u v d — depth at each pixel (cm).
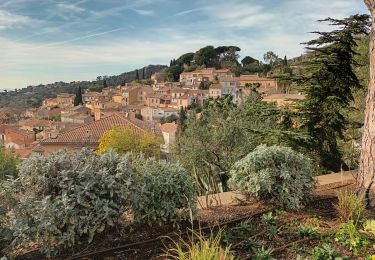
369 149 564
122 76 18400
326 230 470
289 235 460
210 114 1266
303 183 554
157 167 484
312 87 937
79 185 412
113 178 433
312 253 402
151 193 442
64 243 400
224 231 459
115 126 2917
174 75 12950
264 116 992
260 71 11856
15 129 6769
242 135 1158
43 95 16300
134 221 464
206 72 11031
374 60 567
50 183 416
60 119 9444
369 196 556
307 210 552
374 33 570
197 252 322
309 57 971
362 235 442
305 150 912
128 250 413
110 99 10794
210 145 1173
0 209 387
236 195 632
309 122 944
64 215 391
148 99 9769
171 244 427
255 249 412
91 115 9350
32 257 401
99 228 405
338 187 679
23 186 415
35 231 381
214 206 572
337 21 913
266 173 536
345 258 392
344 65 951
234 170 577
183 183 474
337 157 971
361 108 1244
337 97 922
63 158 435
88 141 3052
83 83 19012
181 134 1296
